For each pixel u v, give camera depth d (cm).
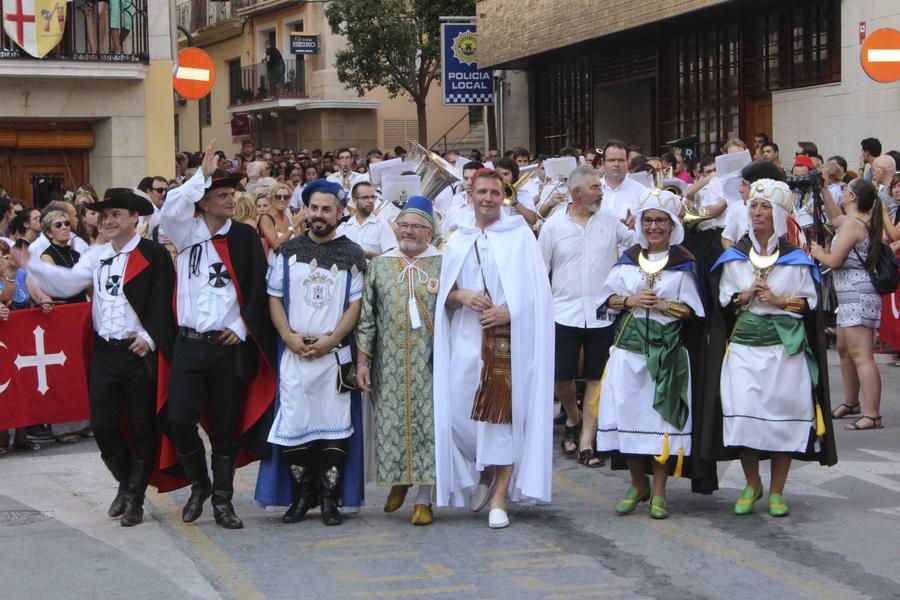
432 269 747
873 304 1036
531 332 745
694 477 767
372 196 1117
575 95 2775
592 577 643
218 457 755
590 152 1489
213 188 738
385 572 655
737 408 746
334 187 746
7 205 1221
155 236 1115
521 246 751
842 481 862
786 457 763
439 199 1182
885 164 1260
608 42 2481
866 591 616
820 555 680
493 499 752
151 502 837
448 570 657
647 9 2173
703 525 748
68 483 901
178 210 726
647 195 759
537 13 2561
